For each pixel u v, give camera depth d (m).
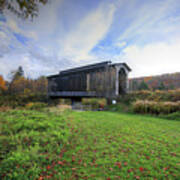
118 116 7.22
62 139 3.49
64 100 19.94
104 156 2.64
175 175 2.02
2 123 4.61
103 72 14.17
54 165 2.34
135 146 3.11
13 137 3.31
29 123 4.66
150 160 2.47
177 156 2.62
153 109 7.82
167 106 7.54
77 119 6.07
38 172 2.12
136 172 2.11
